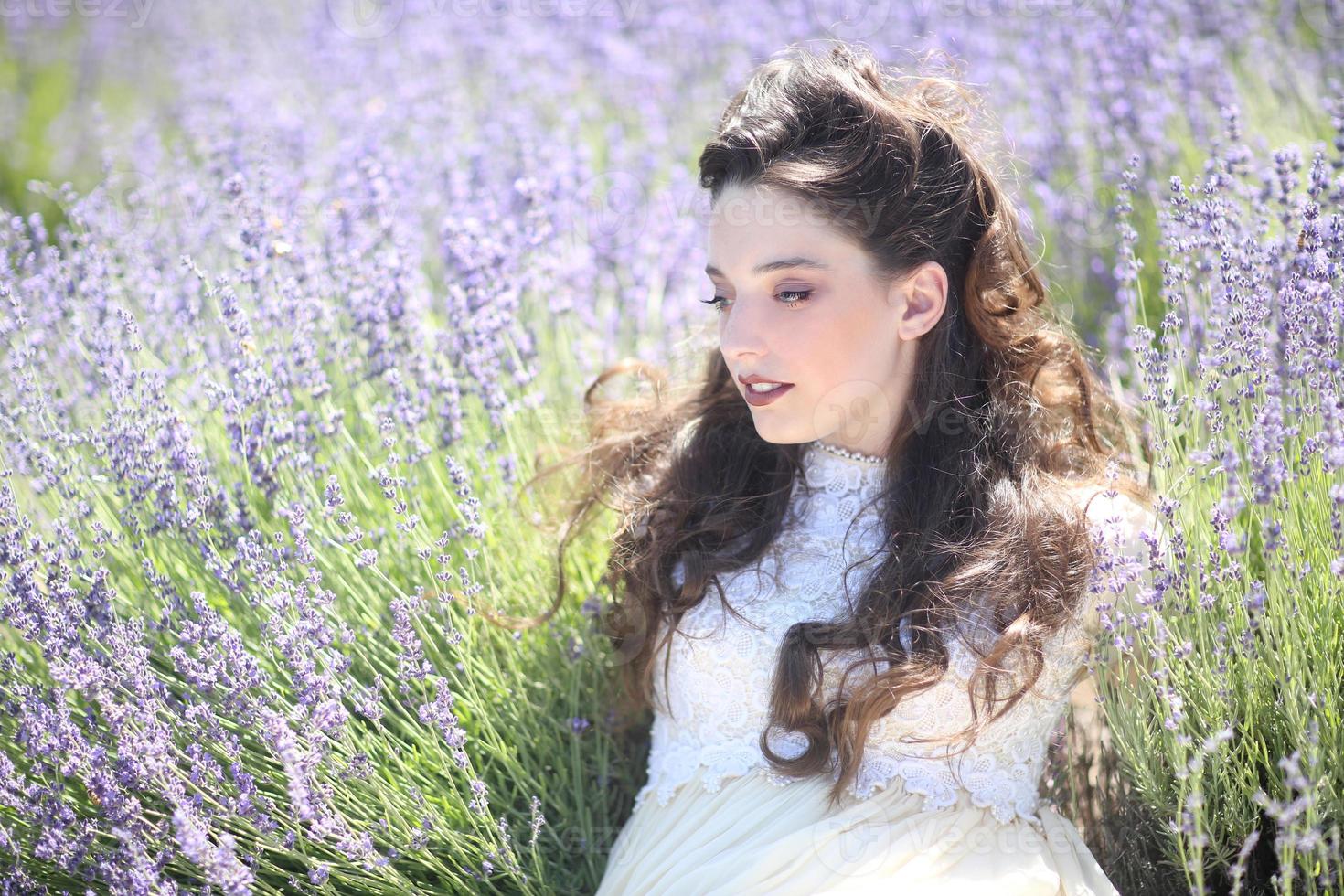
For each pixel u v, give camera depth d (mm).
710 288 2809
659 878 1783
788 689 1786
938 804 1755
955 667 1770
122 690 1832
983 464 1907
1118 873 1962
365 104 4047
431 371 2332
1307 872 1558
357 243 2668
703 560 1940
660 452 2270
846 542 1919
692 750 1899
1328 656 1687
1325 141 2865
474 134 3717
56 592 1817
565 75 4129
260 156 3141
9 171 4883
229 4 5723
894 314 1848
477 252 2400
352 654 2123
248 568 2000
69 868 1714
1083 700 2213
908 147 1777
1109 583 1736
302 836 1827
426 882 1905
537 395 2414
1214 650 1721
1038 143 3150
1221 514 1639
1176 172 2934
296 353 2295
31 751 1767
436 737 1906
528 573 2277
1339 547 1613
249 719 1782
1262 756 1789
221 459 2373
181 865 1791
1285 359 1886
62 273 2555
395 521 2260
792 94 1809
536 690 2217
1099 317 2885
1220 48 3270
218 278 2262
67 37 5824
